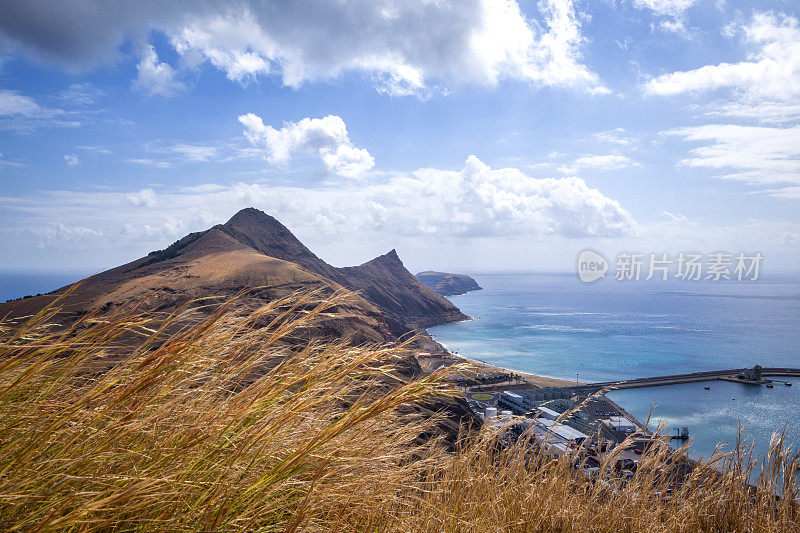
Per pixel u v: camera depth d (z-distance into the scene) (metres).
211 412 1.81
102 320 1.69
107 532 1.43
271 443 1.89
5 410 1.49
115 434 1.53
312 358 2.01
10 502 1.25
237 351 2.00
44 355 1.58
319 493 1.88
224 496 1.62
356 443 2.15
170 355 1.61
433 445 2.87
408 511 2.62
